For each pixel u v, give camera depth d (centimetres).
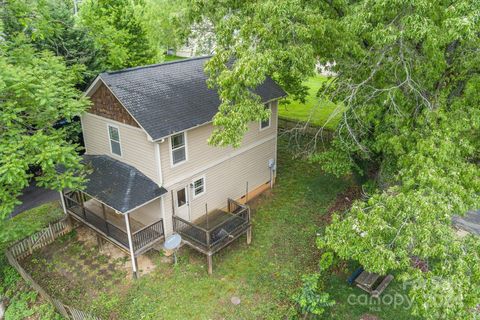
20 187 1135
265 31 1062
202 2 1498
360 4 1110
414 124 1148
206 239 1253
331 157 1544
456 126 1002
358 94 1251
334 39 1240
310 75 1165
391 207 872
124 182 1301
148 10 3275
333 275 1280
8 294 1243
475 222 1517
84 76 1905
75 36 1931
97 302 1189
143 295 1212
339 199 1723
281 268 1316
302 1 1234
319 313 1060
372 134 1369
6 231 1233
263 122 1680
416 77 1152
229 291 1223
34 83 1144
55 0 1897
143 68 1421
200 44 2159
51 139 1141
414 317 1117
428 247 771
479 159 1179
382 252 809
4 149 1025
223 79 1035
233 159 1569
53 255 1398
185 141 1323
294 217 1598
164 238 1359
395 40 1008
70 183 1178
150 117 1223
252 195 1752
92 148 1502
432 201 828
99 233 1365
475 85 1080
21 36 1379
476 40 1062
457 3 893
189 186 1403
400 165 1073
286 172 1975
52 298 1165
